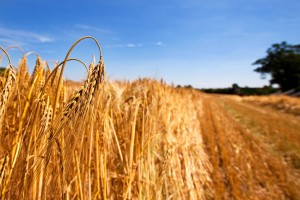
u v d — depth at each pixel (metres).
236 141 7.99
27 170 1.24
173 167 3.24
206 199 4.11
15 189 1.25
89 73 1.21
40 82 1.51
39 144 1.30
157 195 2.52
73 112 1.20
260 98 36.97
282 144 8.00
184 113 5.85
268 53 75.31
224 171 5.44
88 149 1.62
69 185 1.57
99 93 1.38
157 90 4.00
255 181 5.04
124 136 2.44
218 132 8.49
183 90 8.92
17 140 1.42
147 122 2.51
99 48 1.22
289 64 69.88
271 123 12.69
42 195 1.27
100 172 1.82
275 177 5.31
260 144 7.99
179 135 4.30
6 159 1.32
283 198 4.36
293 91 65.56
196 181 4.13
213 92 91.75
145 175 2.39
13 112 1.75
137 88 3.26
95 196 1.73
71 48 1.21
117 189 2.31
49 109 1.30
